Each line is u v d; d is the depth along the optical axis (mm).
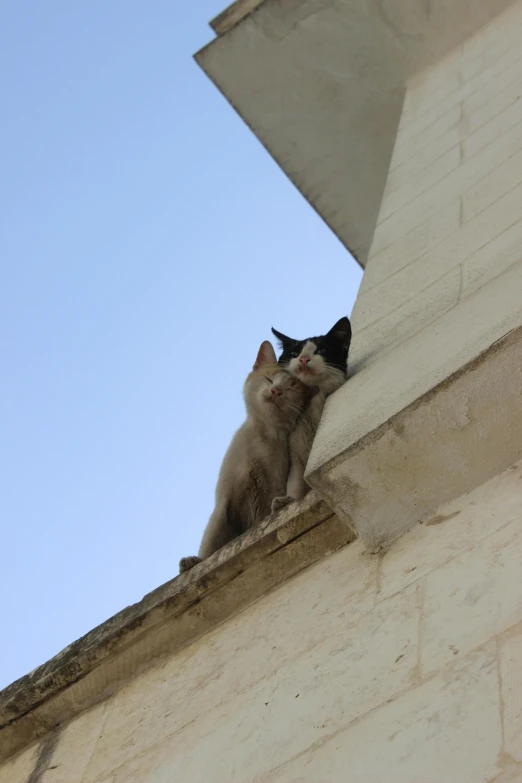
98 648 5012
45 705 5102
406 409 4426
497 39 9641
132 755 4371
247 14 10938
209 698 4324
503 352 4355
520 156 6980
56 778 4613
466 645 3389
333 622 4125
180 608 4895
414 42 10602
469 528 4047
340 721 3492
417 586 3900
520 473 4184
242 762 3695
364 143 11367
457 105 8945
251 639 4480
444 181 7648
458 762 2926
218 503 6945
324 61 10977
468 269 5969
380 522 4414
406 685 3410
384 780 3059
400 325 5910
